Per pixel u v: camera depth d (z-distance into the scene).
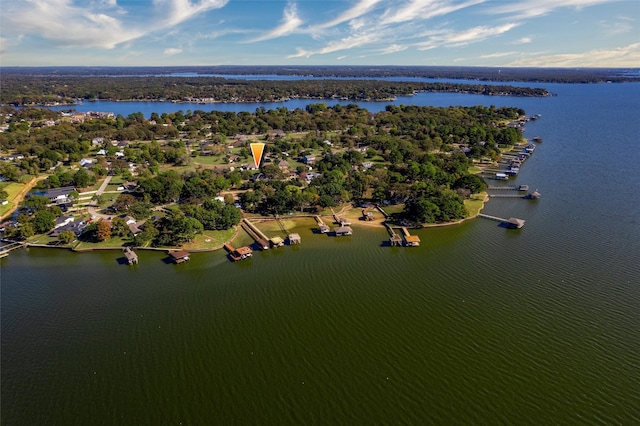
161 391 68.81
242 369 73.44
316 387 69.00
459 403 65.06
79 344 80.31
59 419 63.56
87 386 69.94
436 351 76.81
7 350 78.75
